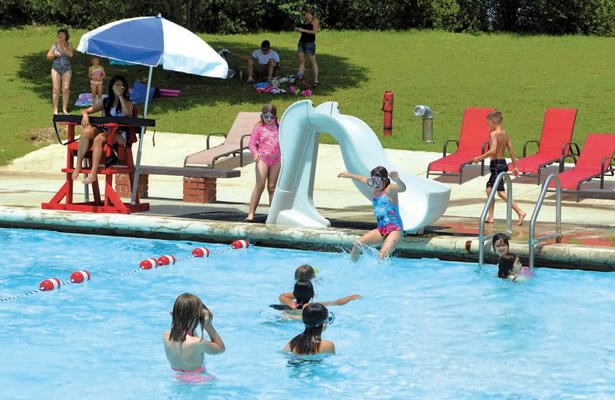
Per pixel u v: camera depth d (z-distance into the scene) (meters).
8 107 27.62
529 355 8.73
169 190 19.44
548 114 20.16
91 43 14.84
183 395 7.69
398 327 9.63
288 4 31.88
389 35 40.31
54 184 19.66
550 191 18.78
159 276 11.89
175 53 14.87
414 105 28.14
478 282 11.43
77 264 12.56
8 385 7.95
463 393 7.77
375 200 12.48
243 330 9.55
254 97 28.97
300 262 12.62
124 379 8.08
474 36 40.59
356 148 13.26
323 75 32.06
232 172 16.83
